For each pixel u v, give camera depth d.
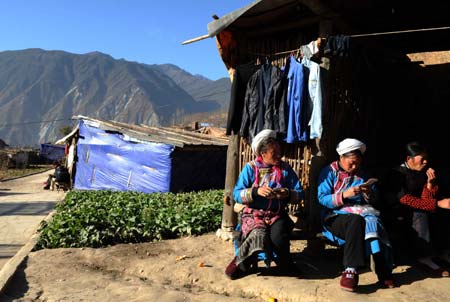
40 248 6.35
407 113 8.39
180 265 5.20
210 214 7.47
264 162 4.78
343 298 3.99
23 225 11.46
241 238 4.67
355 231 4.19
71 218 7.19
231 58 6.23
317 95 5.18
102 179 21.19
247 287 4.46
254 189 4.52
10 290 4.59
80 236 6.53
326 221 4.70
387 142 7.62
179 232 6.96
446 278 4.48
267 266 4.48
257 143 4.73
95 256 5.73
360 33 6.38
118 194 12.48
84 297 4.36
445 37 7.12
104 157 21.14
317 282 4.41
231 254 5.60
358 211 4.42
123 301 4.24
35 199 20.09
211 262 5.27
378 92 7.23
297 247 5.69
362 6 5.48
